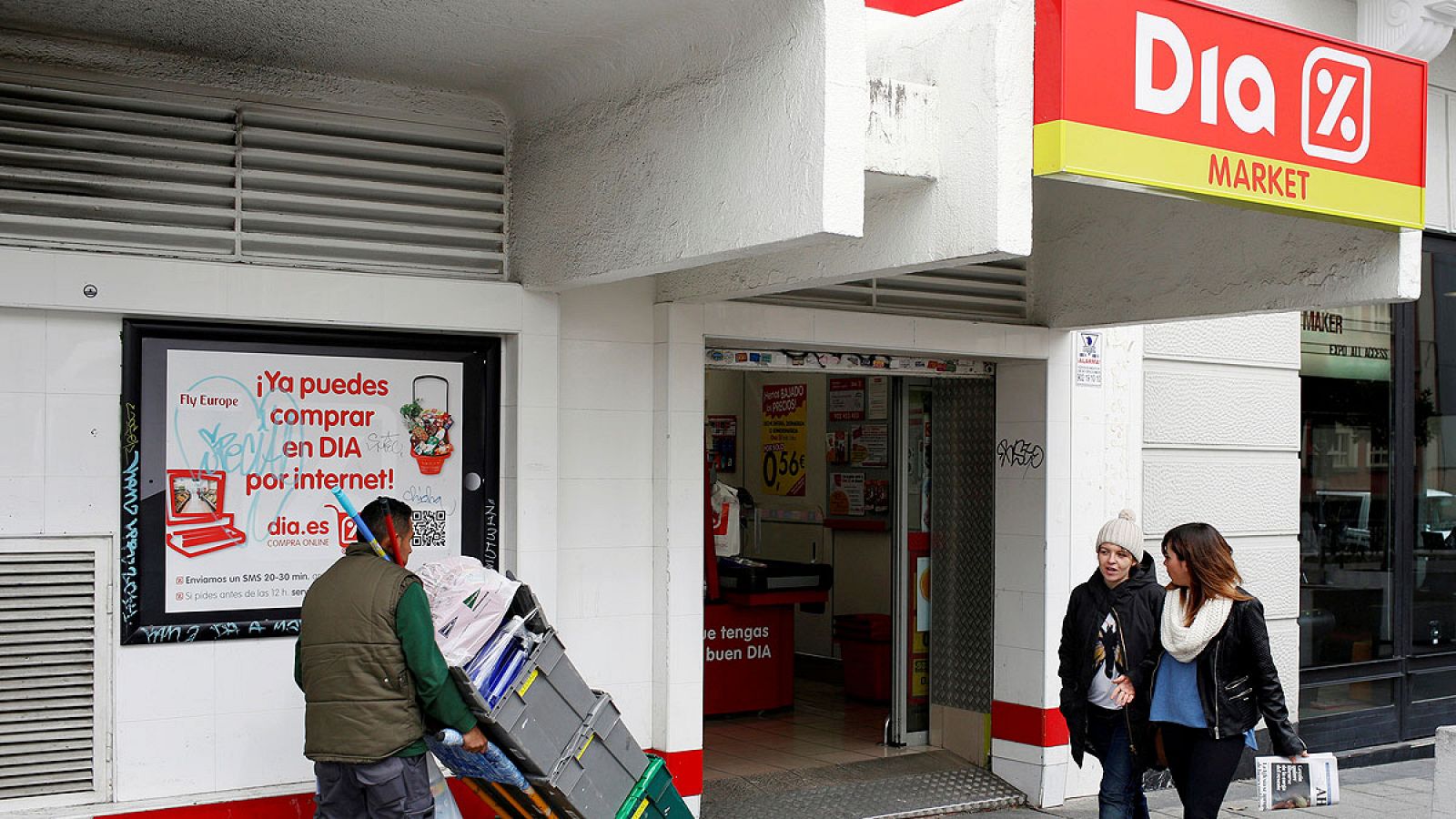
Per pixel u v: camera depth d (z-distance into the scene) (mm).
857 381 11734
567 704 5176
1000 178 5039
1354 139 5891
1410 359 9992
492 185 6312
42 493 5254
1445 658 10180
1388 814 7988
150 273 5367
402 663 4738
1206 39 5379
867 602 11680
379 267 5938
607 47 5508
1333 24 9094
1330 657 9500
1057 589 7840
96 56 5520
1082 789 8016
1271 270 6645
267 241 5684
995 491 8102
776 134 4715
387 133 6082
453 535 6078
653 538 6664
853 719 9500
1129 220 7332
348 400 5844
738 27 4906
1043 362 7859
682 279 6531
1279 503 9047
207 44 5535
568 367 6438
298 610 5691
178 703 5457
